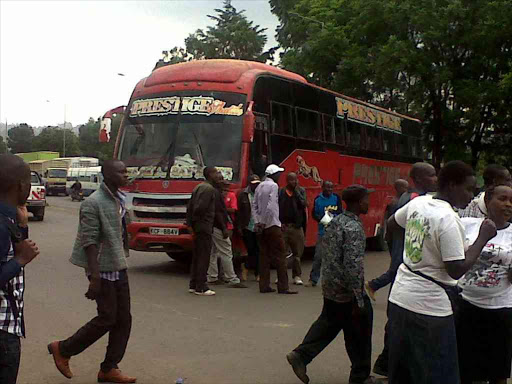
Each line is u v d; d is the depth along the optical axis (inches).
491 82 1095.6
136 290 437.1
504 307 207.2
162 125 514.9
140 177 505.4
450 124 1158.3
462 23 1057.5
